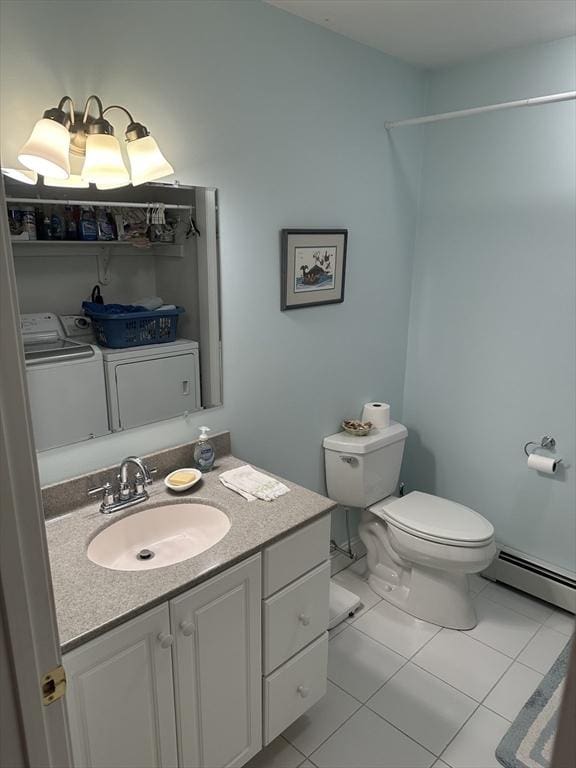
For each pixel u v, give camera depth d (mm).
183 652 1381
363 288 2561
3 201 625
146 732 1353
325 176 2229
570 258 2279
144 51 1585
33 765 768
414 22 2008
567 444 2432
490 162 2439
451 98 2518
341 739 1852
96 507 1677
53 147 1294
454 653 2230
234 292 2006
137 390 1805
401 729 1887
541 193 2311
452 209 2617
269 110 1954
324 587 1775
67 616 1212
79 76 1470
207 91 1761
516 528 2676
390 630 2359
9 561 689
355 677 2105
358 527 2828
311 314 2334
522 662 2184
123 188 1633
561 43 2143
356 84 2246
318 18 1977
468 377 2715
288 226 2133
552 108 2209
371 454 2480
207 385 2002
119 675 1255
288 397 2330
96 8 1467
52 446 1631
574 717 418
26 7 1348
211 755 1541
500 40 2172
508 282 2486
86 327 1651
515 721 1911
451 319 2727
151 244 1734
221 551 1457
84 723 1215
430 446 2947
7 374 654
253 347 2129
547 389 2449
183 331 1887
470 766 1755
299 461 2459
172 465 1912
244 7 1796
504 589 2654
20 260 1492
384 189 2523
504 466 2662
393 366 2875
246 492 1760
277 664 1670
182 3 1640
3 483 667
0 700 719
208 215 1854
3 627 702
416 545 2295
